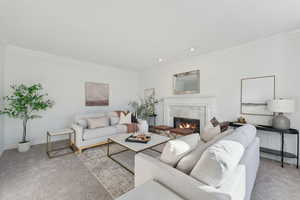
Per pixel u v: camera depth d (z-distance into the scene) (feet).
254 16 6.30
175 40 8.88
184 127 13.03
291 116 7.68
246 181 3.90
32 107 9.90
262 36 8.32
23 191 5.31
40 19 6.55
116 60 13.38
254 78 8.93
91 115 12.17
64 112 12.50
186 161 3.64
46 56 11.49
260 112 8.70
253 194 5.23
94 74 14.44
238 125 8.67
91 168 7.13
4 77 9.77
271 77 8.29
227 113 10.21
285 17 6.36
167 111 14.51
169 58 12.71
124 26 7.20
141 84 18.12
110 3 5.44
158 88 15.80
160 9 5.82
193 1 5.34
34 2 5.37
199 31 7.72
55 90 12.00
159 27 7.30
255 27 7.29
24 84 10.55
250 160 4.37
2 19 6.54
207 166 3.02
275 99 7.48
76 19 6.56
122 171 6.84
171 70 14.32
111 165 7.47
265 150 8.05
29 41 9.09
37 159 8.18
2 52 9.50
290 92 7.68
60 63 12.23
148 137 8.50
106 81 15.40
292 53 7.61
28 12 6.01
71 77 12.89
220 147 3.38
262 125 8.48
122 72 16.85
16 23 6.89
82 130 9.45
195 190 2.92
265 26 7.19
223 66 10.43
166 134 13.33
